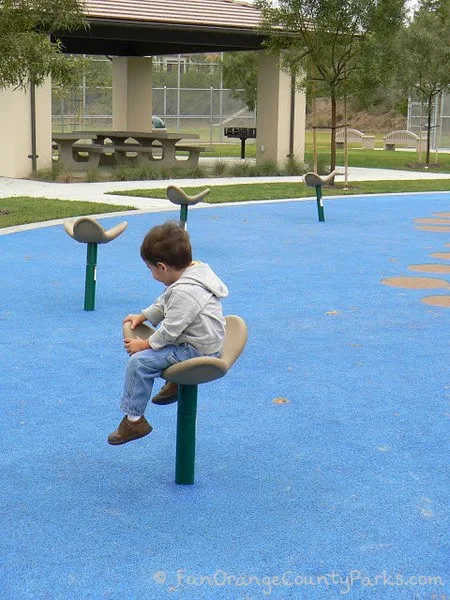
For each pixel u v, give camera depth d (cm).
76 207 1598
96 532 391
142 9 2397
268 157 2705
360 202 1875
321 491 439
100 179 2228
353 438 514
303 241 1303
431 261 1149
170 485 443
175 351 430
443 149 4303
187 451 441
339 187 2159
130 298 891
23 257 1117
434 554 376
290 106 2681
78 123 4109
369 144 4491
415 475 462
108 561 366
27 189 1961
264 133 2709
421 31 2900
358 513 415
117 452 486
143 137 2619
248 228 1427
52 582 349
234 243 1270
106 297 894
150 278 998
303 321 805
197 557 371
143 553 373
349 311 850
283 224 1488
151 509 415
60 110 4184
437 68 2947
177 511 414
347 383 620
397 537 391
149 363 430
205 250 1202
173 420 539
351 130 4616
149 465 469
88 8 2214
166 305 432
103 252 1174
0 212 1501
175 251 423
